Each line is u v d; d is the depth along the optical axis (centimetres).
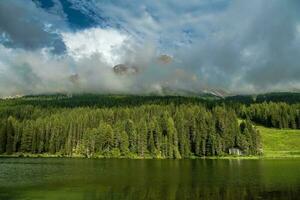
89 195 7225
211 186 8475
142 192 7594
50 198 6900
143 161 17325
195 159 19350
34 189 7925
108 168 13175
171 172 11675
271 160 18225
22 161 16975
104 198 6912
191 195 7256
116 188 8106
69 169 12675
